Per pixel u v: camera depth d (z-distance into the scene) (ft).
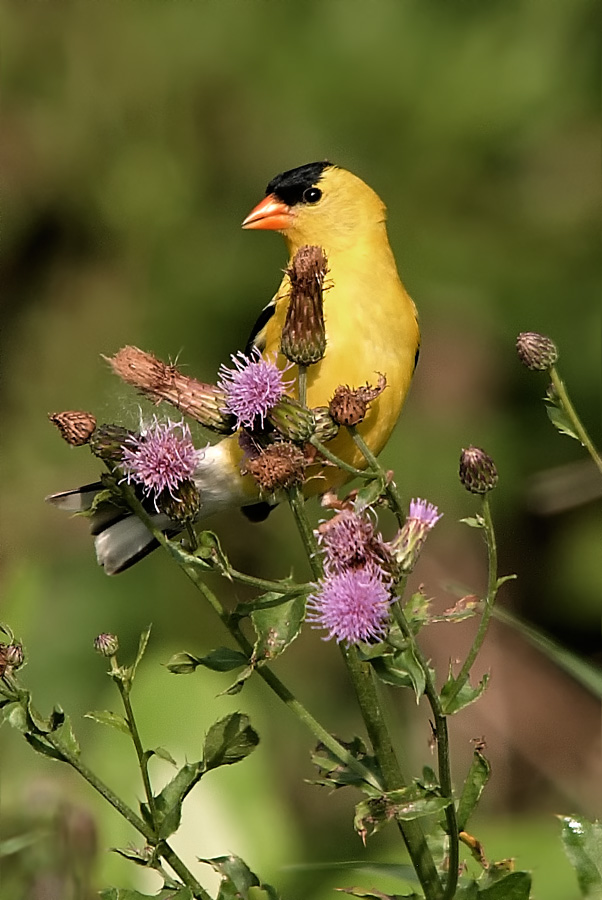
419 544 13.28
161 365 14.94
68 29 40.78
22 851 15.94
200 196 39.99
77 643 33.50
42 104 41.11
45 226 40.70
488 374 37.60
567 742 35.86
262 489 13.56
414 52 38.52
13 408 38.88
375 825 12.32
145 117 40.57
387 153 38.52
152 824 12.79
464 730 35.73
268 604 13.29
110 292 39.99
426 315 37.91
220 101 40.16
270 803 18.13
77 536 35.65
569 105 38.29
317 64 39.19
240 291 38.11
